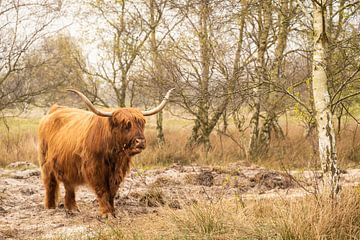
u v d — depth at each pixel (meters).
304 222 7.39
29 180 13.56
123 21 20.58
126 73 21.08
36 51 22.14
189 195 11.16
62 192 12.31
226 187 12.62
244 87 9.92
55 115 10.48
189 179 13.31
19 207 10.45
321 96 8.42
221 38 16.27
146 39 20.28
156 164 17.98
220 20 11.28
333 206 7.80
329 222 7.44
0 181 13.01
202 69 16.23
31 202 11.07
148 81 18.75
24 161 18.17
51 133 10.28
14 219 9.42
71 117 10.18
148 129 24.48
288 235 7.28
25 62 21.80
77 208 10.15
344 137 19.08
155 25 19.61
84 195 11.80
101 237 7.74
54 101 23.14
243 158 18.34
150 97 19.44
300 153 17.28
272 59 16.89
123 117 8.88
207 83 11.89
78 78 22.23
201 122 18.75
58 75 22.50
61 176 9.98
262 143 18.36
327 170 8.29
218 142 20.22
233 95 10.29
